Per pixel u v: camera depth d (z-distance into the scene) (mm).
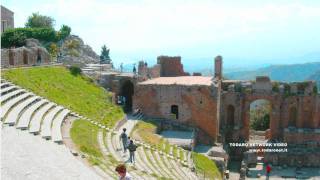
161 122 64062
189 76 79125
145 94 66125
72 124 42844
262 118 92000
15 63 58719
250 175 59781
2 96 39719
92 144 38719
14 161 25859
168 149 51875
